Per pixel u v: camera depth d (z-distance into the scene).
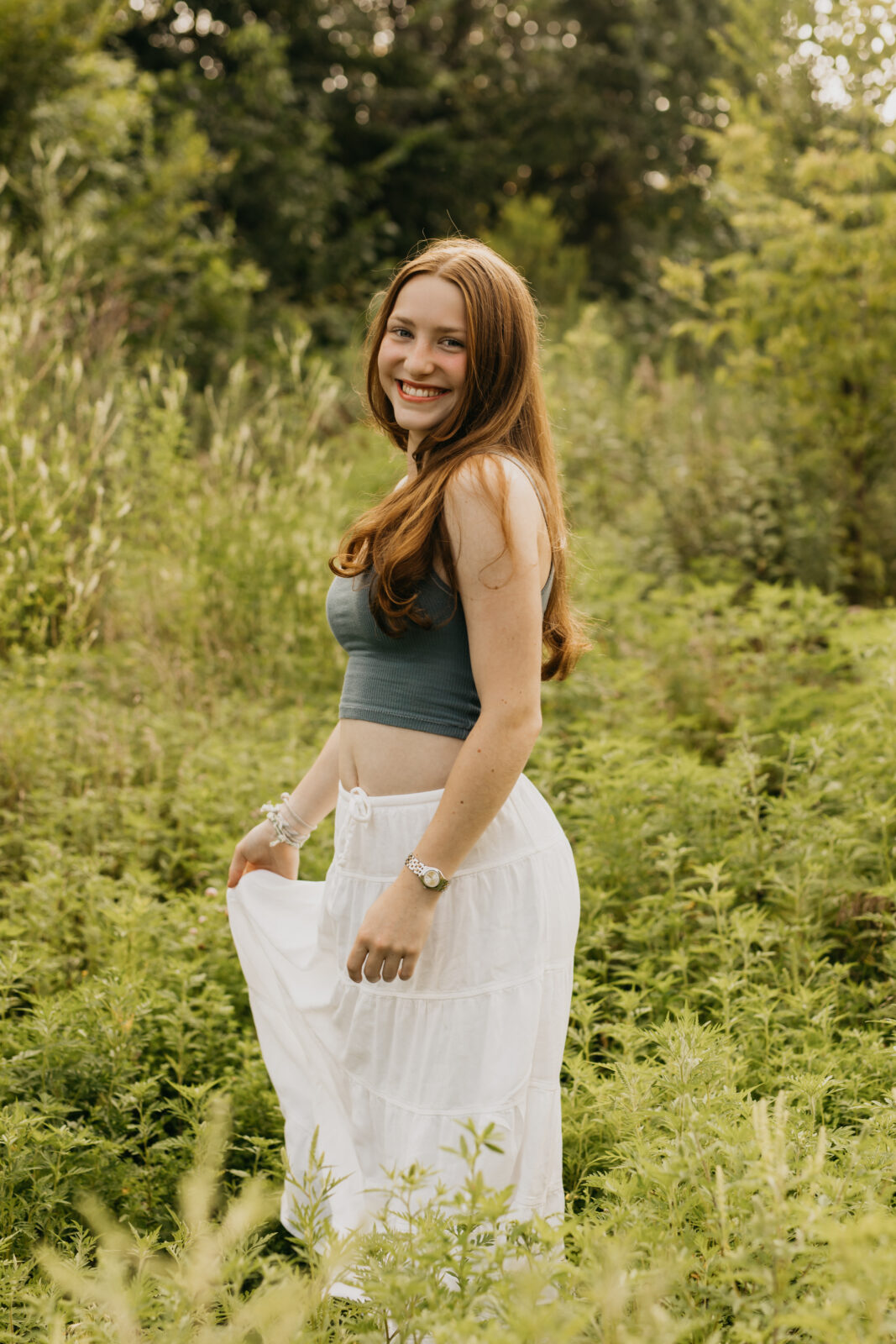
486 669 1.69
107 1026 2.41
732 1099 1.83
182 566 5.68
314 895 2.14
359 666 1.88
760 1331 1.29
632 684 4.62
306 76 14.55
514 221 14.38
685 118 16.56
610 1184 1.62
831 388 7.35
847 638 4.49
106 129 9.80
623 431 8.28
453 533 1.69
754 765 3.34
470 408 1.82
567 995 1.87
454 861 1.70
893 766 3.40
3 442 5.68
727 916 3.08
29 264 7.02
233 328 10.51
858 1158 1.62
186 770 3.99
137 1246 1.62
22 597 5.12
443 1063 1.77
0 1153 2.00
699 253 15.32
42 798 3.83
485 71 16.27
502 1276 1.42
